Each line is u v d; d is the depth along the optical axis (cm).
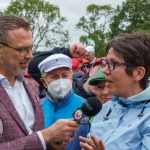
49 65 450
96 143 317
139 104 347
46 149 336
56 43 5644
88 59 1044
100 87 452
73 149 402
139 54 342
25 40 332
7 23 333
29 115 345
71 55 551
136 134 331
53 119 453
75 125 320
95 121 373
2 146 313
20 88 351
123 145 331
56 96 450
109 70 349
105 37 6091
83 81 552
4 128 318
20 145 316
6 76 339
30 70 582
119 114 357
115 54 347
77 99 464
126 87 347
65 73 453
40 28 5672
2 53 332
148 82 354
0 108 323
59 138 321
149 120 332
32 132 338
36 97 361
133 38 349
